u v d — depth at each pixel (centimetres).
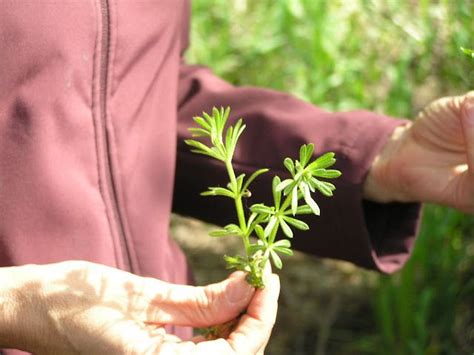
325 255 55
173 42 52
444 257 89
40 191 44
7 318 39
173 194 58
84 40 45
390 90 98
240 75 109
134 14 47
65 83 44
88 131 45
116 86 47
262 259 37
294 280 105
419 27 92
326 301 102
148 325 40
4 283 39
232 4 116
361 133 51
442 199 49
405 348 90
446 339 91
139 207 48
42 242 44
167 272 51
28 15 43
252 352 38
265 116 54
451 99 47
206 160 55
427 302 87
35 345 40
